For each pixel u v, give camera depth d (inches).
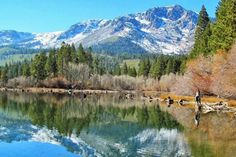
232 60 3065.9
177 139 1667.1
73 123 2356.1
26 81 7815.0
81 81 7504.9
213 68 3472.0
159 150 1423.5
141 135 1833.2
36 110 3230.8
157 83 7406.5
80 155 1364.4
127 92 7160.4
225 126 2034.9
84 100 4724.4
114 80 7701.8
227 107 3021.7
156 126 2165.4
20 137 1753.2
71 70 7480.3
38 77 7657.5
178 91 4503.0
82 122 2411.4
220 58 3272.6
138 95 6018.7
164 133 1871.3
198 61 3934.5
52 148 1487.5
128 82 7775.6
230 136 1711.4
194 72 3868.1
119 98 5319.9
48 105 3809.1
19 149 1454.2
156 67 7775.6
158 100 4808.1
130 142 1630.2
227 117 2449.6
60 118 2642.7
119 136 1802.4
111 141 1662.2
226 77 3134.8
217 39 3693.4
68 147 1514.5
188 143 1553.9
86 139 1720.0
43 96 5546.3
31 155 1357.0
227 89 3152.1
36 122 2381.9
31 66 7829.7
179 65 7401.6
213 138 1659.7
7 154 1363.2
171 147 1476.4
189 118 2481.5
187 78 4072.3
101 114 2950.3
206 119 2363.4
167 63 7662.4
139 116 2768.2
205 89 3762.3
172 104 3895.2
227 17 3444.9
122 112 3105.3
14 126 2164.1
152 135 1817.2
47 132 1940.2
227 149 1406.3
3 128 2066.9
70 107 3602.4
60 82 7475.4
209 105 3139.8
